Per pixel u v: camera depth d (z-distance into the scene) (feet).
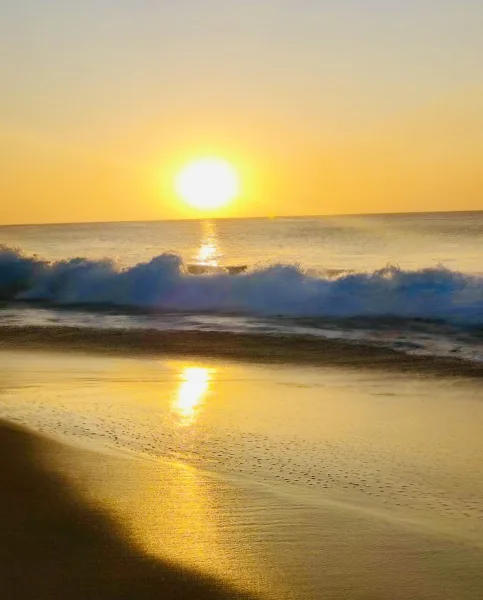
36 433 24.68
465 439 24.75
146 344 46.34
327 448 23.85
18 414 28.12
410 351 41.83
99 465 21.02
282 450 23.62
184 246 193.06
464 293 56.29
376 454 23.18
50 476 19.89
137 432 25.59
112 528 16.34
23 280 74.95
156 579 14.05
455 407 29.30
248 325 53.42
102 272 72.33
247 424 26.86
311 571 14.61
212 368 38.50
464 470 21.58
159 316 59.62
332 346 44.16
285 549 15.60
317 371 37.35
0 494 18.39
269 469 21.61
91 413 28.30
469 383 33.73
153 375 36.55
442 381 34.37
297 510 17.94
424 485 20.29
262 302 61.77
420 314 54.39
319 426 26.61
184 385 33.96
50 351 44.42
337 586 14.01
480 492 19.72
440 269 60.34
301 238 216.33
